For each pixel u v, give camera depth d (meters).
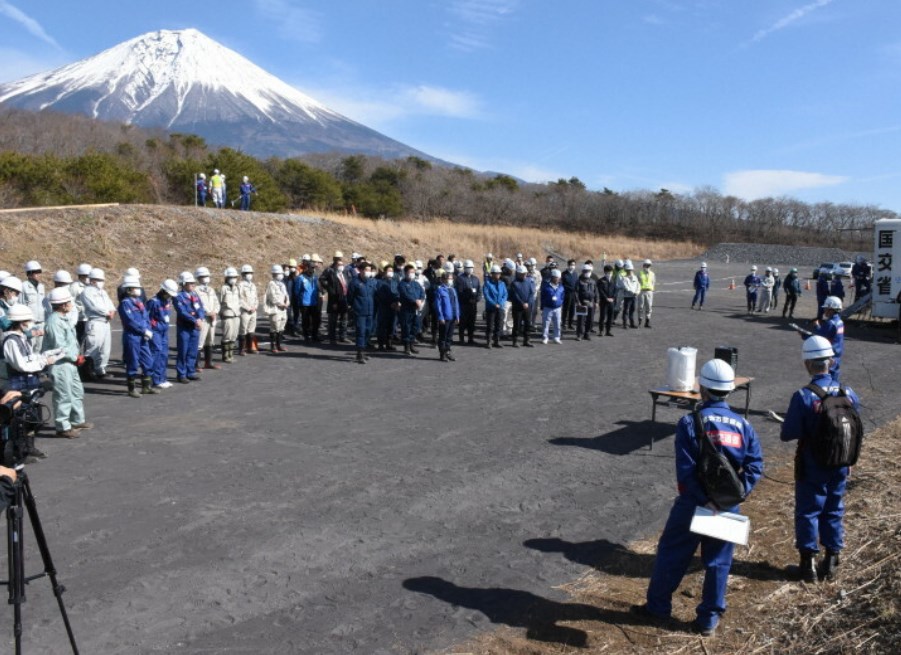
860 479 8.09
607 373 14.98
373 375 14.32
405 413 11.32
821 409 5.72
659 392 9.62
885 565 5.92
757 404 12.36
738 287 40.78
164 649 4.83
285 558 6.22
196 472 8.35
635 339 20.12
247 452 9.13
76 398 9.86
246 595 5.58
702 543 5.20
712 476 4.95
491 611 5.43
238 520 7.00
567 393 12.98
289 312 19.14
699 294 28.23
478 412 11.48
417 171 77.56
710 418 5.16
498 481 8.31
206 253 28.89
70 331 9.77
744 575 6.06
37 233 26.22
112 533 6.64
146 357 12.23
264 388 12.94
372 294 15.68
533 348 18.28
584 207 83.19
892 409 11.98
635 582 5.97
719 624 5.28
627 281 21.94
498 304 17.97
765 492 8.03
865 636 4.93
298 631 5.09
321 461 8.85
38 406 4.73
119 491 7.70
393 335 18.44
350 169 71.38
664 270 52.25
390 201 60.97
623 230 80.25
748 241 79.19
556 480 8.41
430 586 5.80
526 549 6.54
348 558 6.26
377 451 9.30
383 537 6.71
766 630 5.18
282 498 7.60
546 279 18.94
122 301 12.05
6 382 9.19
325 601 5.52
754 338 20.77
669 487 8.27
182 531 6.72
